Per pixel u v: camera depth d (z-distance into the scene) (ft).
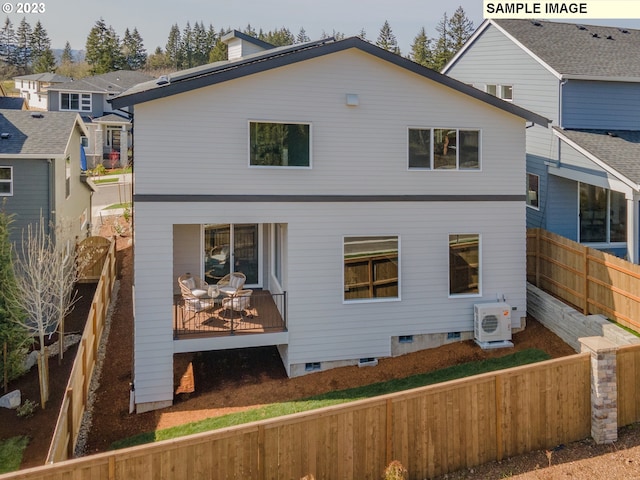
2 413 39.04
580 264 46.57
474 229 45.68
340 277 43.01
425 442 26.61
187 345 39.93
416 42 249.55
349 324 43.39
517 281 46.85
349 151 42.70
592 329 41.63
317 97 41.86
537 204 60.64
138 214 39.06
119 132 147.84
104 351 47.52
